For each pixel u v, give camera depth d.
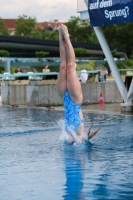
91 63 106.25
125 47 161.00
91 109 27.47
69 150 12.95
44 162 11.37
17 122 20.89
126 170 10.29
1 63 101.44
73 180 9.46
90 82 32.28
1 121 21.53
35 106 30.95
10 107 30.80
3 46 114.94
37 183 9.28
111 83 32.66
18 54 122.81
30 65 106.75
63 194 8.45
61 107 29.45
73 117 13.79
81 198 8.19
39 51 123.75
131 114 23.64
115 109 27.02
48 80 32.88
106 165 10.85
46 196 8.34
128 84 30.22
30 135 16.20
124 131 16.75
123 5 23.44
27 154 12.48
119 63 117.50
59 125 19.20
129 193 8.45
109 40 162.88
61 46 13.93
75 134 13.83
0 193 8.59
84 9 26.41
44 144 14.06
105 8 24.38
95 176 9.77
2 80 40.34
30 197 8.30
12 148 13.48
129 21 23.38
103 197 8.23
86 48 130.12
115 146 13.46
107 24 24.50
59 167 10.73
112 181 9.32
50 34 175.00
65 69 13.86
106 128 17.78
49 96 30.88
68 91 13.77
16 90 33.66
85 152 12.59
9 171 10.45
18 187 9.00
